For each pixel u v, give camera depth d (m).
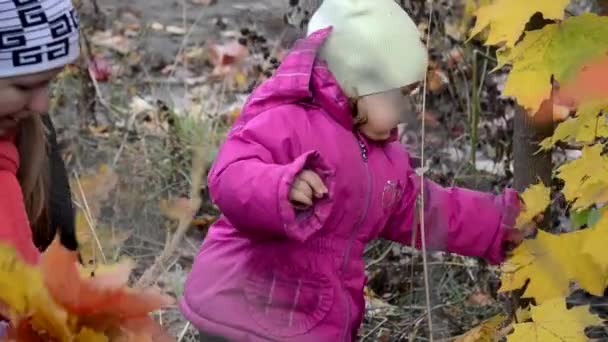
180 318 3.62
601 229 2.22
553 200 2.63
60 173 2.57
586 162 2.23
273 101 2.78
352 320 2.84
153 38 6.94
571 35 2.13
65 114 4.92
